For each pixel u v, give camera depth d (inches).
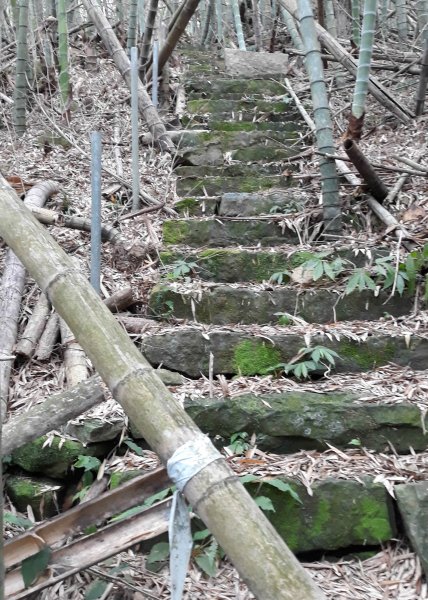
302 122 182.4
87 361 97.5
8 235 61.1
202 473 49.6
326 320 109.7
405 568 74.1
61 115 180.5
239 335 99.2
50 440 83.5
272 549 47.1
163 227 132.0
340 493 77.2
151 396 53.1
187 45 269.0
